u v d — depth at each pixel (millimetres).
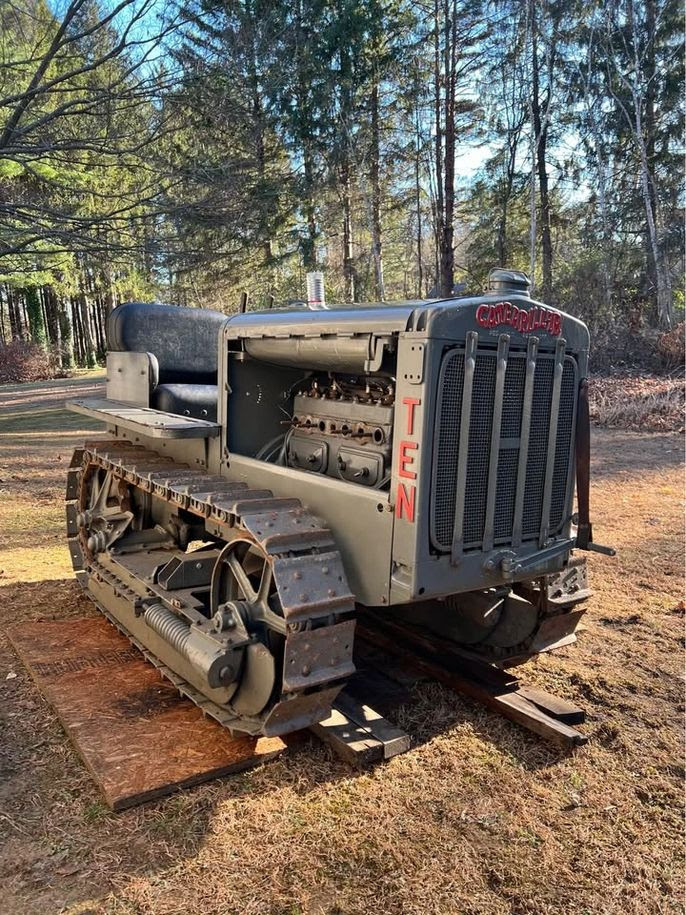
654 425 11719
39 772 2820
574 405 3041
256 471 3344
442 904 2186
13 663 3797
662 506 7160
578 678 3680
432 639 3920
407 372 2588
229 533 3180
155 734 3010
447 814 2600
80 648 3869
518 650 3525
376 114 20266
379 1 18844
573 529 4113
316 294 3385
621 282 19078
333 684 2764
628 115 19234
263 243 15008
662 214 19938
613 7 19516
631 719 3307
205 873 2289
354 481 3104
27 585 4930
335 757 2934
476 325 2617
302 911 2150
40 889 2217
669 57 20125
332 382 3381
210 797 2660
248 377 3576
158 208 9680
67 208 9312
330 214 19375
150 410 4074
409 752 2986
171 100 9383
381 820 2555
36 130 9117
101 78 9547
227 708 3006
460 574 2732
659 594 4875
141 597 3594
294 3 16875
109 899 2176
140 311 4535
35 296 29109
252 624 2877
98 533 4336
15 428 13078
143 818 2541
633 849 2457
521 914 2162
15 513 6969
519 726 3205
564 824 2570
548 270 19906
